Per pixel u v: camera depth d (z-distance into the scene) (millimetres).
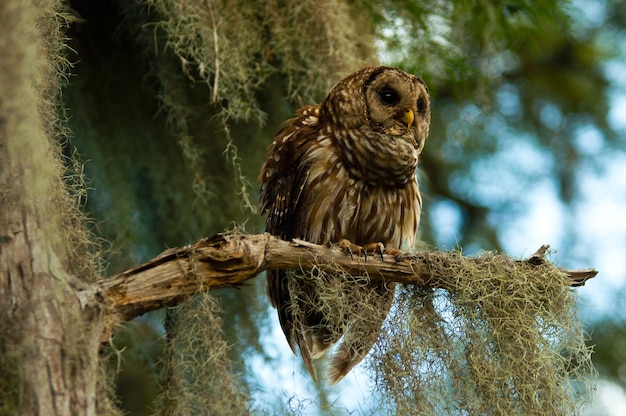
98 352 5664
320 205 9336
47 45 6895
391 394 7684
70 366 5336
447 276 7930
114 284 5965
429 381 7727
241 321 10531
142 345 10766
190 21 9469
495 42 12227
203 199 10102
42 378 5227
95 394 5512
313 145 9461
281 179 9594
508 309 7895
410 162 9484
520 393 7688
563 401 7719
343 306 7758
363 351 7965
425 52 11547
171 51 10148
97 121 10328
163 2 9344
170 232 10656
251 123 10547
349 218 9383
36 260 5445
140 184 10766
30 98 5402
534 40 12828
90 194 10195
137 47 10500
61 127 7289
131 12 10180
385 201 9531
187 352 7273
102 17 10492
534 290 7980
